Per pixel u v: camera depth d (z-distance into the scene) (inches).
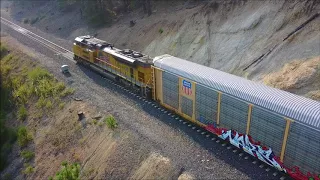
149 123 1052.5
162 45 1705.2
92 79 1499.8
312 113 681.0
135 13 2242.9
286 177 756.6
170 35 1700.3
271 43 1246.9
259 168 794.8
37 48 2110.0
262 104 764.6
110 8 2391.7
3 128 1411.2
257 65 1217.4
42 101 1393.9
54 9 3048.7
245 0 1482.5
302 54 1099.3
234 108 834.2
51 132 1204.5
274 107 740.7
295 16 1241.4
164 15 1915.6
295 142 701.9
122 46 1924.2
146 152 902.4
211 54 1449.3
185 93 1000.2
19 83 1660.9
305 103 721.6
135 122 1067.3
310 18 1179.3
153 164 847.7
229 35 1443.2
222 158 842.8
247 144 826.2
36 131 1273.4
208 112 929.5
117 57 1323.8
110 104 1219.9
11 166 1187.9
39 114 1347.2
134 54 1291.8
